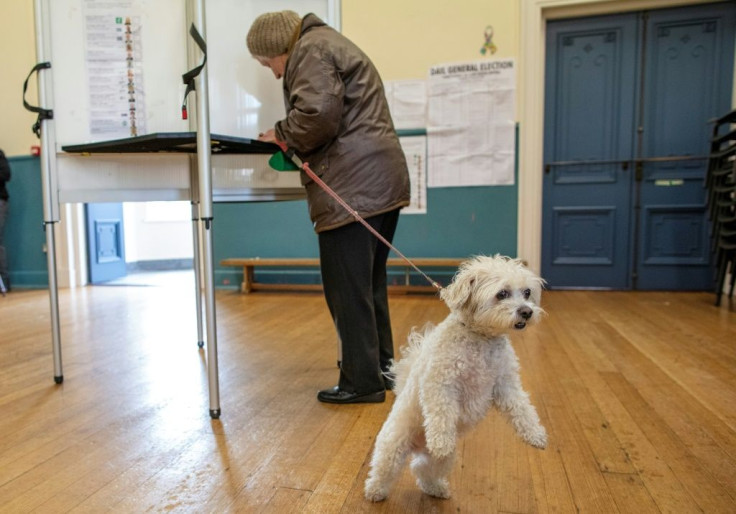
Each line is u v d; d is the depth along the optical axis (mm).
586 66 4508
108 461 1541
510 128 4398
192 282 5801
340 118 1806
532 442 1153
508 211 4473
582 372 2340
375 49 4555
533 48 4316
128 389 2182
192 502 1317
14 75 5242
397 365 1400
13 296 4785
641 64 4418
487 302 1139
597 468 1481
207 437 1703
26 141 5297
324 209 1878
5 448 1631
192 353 2746
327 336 3092
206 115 1788
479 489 1380
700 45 4324
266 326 3375
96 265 5707
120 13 2129
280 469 1485
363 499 1329
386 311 2191
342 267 1920
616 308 3816
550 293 4535
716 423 1780
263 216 4910
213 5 2320
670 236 4520
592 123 4547
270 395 2100
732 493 1345
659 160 4449
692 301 4055
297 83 1798
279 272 4918
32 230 5383
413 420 1242
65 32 2133
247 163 2215
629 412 1883
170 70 2139
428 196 4582
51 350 2818
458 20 4398
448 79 4457
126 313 3904
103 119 2160
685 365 2424
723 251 3797
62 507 1300
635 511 1268
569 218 4672
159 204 7531
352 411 1917
